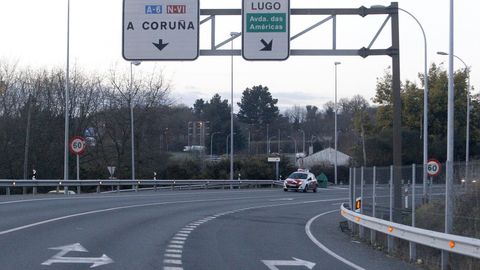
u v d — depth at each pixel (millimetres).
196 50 25125
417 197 25625
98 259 17078
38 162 71062
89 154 77812
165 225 27484
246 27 25141
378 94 71375
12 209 31734
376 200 25812
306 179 68375
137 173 78500
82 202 38438
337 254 19984
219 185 71438
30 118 67938
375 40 25625
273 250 20641
